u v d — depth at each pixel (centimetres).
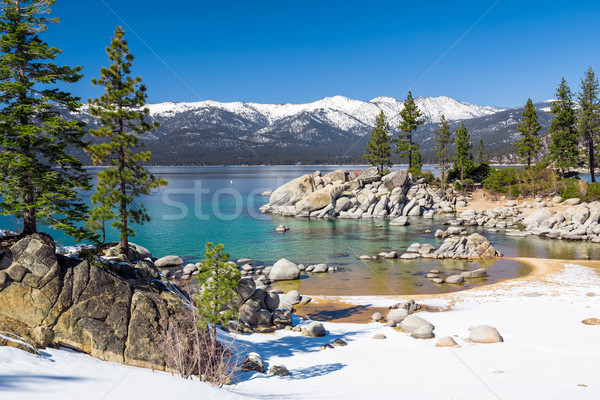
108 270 1966
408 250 5416
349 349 2142
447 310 2995
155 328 1717
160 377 1438
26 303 1558
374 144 12456
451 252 5088
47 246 1667
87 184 2278
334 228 7506
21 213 2100
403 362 1886
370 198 9050
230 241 6288
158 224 7894
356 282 4053
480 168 12350
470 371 1719
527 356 1891
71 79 2164
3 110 2036
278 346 2220
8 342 1302
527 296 3209
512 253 5191
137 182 2416
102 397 1110
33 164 2047
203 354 1708
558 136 10338
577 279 3772
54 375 1190
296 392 1502
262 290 2856
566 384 1530
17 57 1975
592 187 8300
